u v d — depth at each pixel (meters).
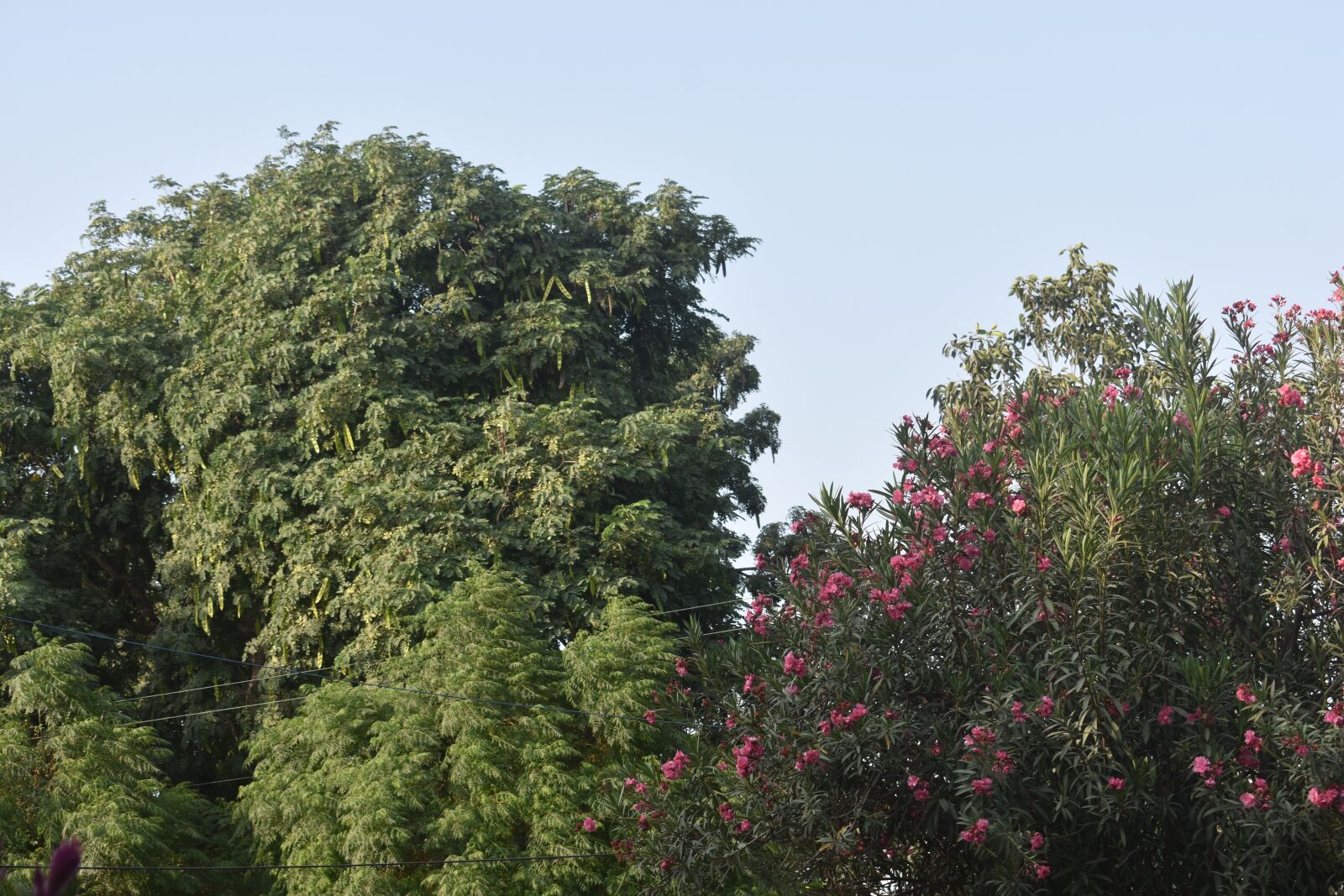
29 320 26.56
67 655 19.92
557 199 28.36
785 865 12.02
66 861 1.45
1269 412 11.79
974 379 19.23
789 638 12.55
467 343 25.83
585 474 22.81
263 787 19.47
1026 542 11.03
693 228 28.45
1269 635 11.26
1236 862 10.12
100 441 25.45
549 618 21.98
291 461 23.83
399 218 25.50
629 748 19.00
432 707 19.30
